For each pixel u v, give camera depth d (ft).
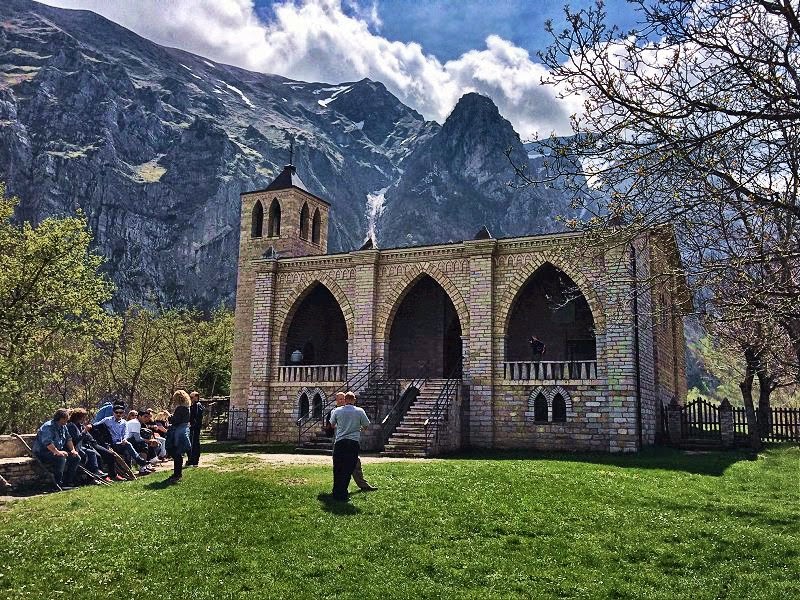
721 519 54.03
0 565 40.29
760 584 40.01
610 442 107.34
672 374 152.76
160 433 86.12
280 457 93.71
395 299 131.34
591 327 123.85
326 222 174.50
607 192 46.78
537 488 63.00
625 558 44.83
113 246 547.90
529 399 115.65
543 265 120.06
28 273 126.72
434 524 50.26
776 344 70.95
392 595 37.68
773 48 40.63
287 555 42.93
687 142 40.04
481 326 120.88
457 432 113.60
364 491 59.21
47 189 526.57
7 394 125.59
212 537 45.75
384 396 118.01
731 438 109.50
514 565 42.80
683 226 44.78
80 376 211.82
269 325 141.49
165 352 229.86
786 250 40.68
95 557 41.93
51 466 66.64
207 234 598.34
